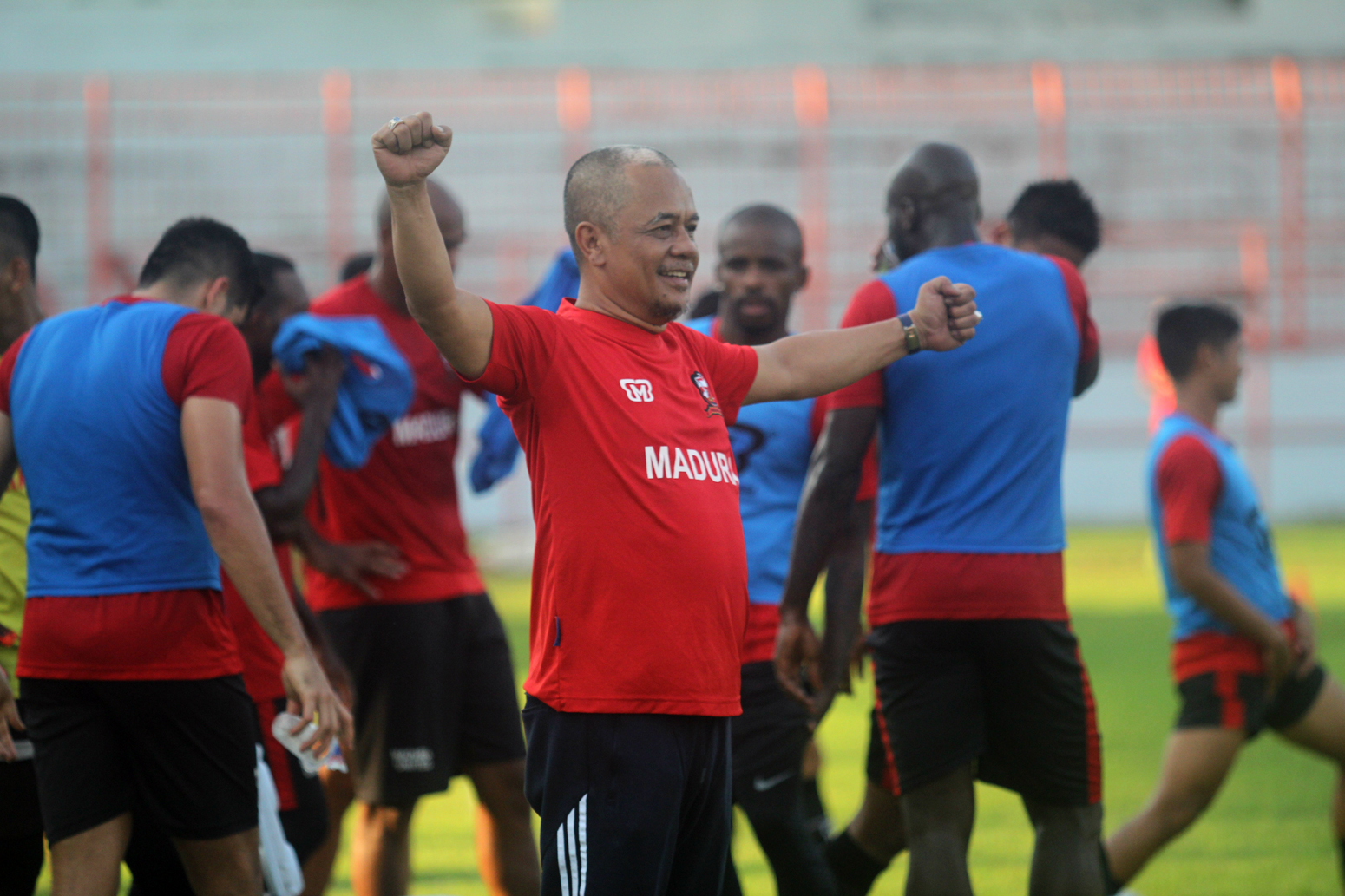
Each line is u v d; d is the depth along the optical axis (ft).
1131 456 245.65
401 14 295.48
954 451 44.37
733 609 33.86
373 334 53.83
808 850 48.57
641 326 34.83
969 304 38.40
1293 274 264.52
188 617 39.52
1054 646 44.29
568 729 32.81
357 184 266.98
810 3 296.71
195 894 40.98
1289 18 292.40
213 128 266.98
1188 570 56.54
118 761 39.93
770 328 51.80
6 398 41.01
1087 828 45.09
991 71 264.11
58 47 291.38
